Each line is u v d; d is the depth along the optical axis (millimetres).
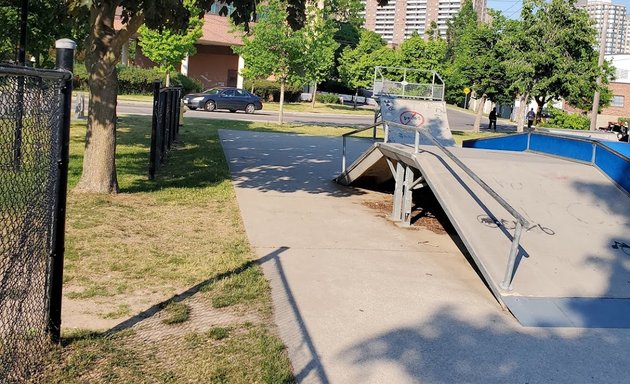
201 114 31078
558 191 8375
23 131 3848
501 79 31578
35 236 4055
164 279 5891
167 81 37156
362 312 5441
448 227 9172
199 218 8484
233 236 7676
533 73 26219
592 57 26969
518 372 4488
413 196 11391
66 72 3875
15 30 13461
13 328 3803
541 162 9680
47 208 4055
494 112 39844
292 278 6227
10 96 3656
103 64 9156
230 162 14258
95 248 6660
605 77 29219
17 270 3965
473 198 7695
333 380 4137
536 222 7340
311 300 5641
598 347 5031
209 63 50062
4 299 3871
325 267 6703
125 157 13609
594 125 29609
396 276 6578
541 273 6246
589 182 8828
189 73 49781
